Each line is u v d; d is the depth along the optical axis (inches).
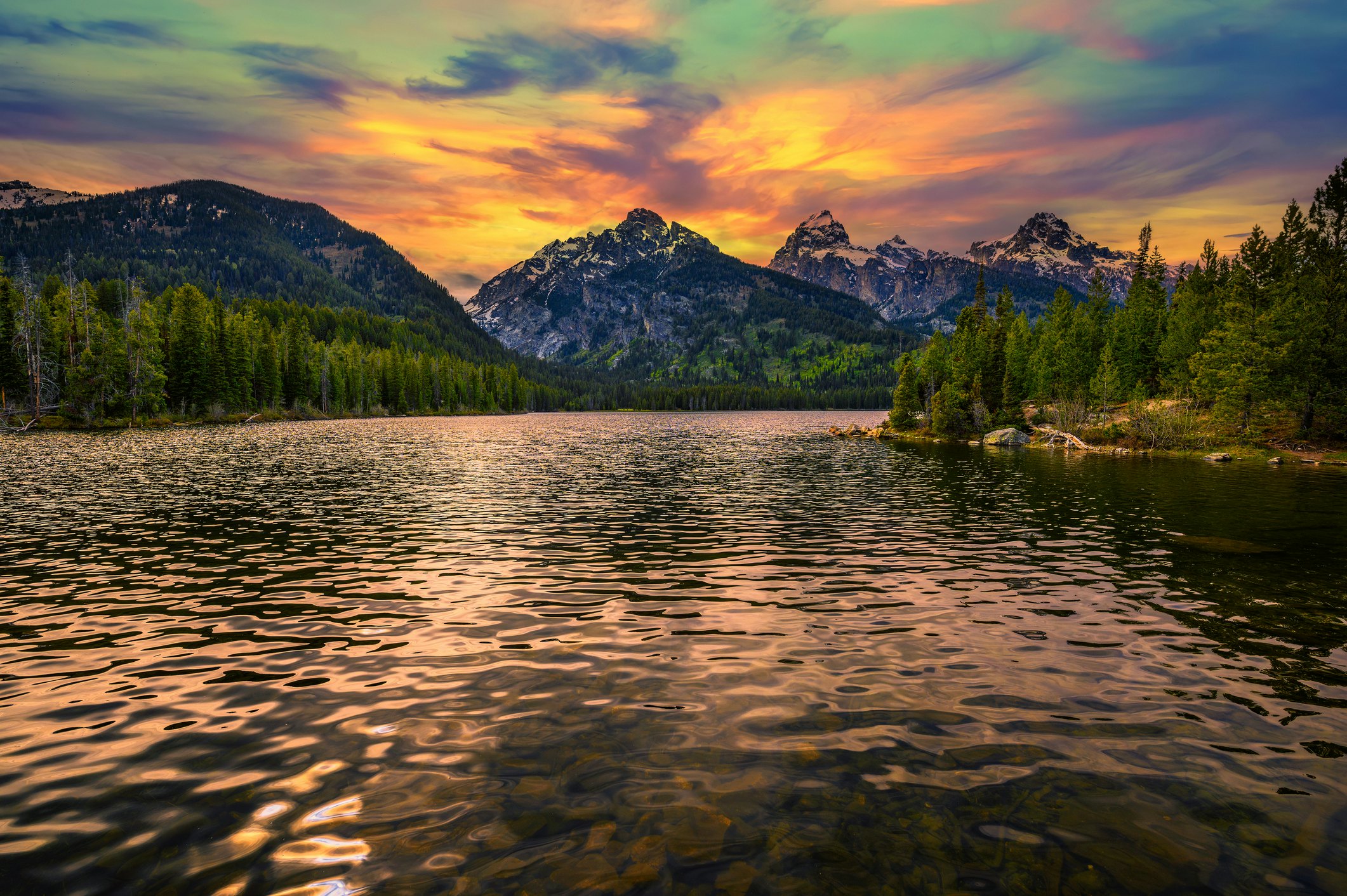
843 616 604.7
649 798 309.3
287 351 6240.2
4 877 250.4
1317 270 2849.4
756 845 275.3
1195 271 4124.0
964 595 676.7
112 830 282.8
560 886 247.6
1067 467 2196.1
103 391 4015.8
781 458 2509.8
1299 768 342.0
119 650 511.2
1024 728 385.1
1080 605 642.2
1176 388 3395.7
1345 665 487.8
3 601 645.9
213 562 817.5
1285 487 1624.0
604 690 436.5
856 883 250.7
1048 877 256.2
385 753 351.3
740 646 523.5
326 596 668.7
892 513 1222.9
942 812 300.5
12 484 1525.6
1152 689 443.2
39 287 4539.9
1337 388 2647.6
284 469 1929.1
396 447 2906.0
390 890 245.0
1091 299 4842.5
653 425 5954.7
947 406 3853.3
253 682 450.0
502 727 382.3
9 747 355.3
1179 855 271.0
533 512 1224.2
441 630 562.3
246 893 243.6
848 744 363.6
